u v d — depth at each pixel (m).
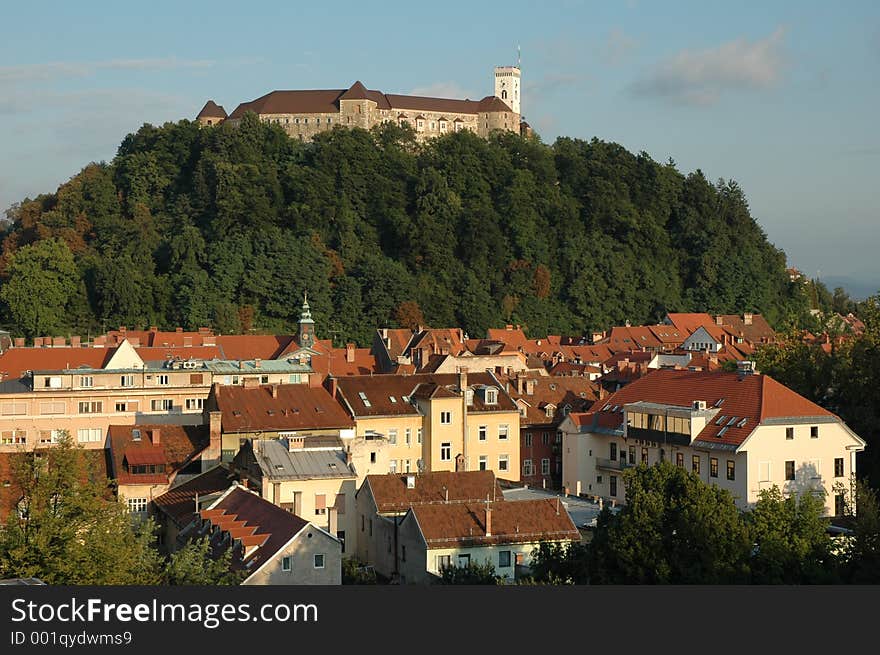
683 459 131.00
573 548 87.88
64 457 84.31
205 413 137.62
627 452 140.88
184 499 113.75
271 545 87.19
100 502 82.00
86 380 170.00
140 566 79.75
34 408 165.88
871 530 80.94
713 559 78.38
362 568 103.69
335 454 116.25
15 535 78.00
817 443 124.12
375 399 142.62
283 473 111.00
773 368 155.50
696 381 138.75
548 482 156.12
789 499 86.25
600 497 135.62
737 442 121.88
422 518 95.31
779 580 78.06
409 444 141.62
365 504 109.31
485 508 96.62
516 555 95.12
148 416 170.25
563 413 157.12
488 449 145.00
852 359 144.12
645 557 79.62
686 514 79.81
